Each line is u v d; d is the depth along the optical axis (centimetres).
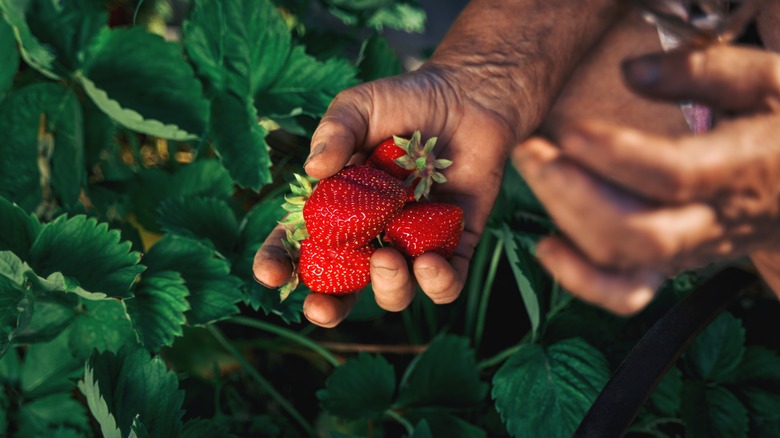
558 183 24
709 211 24
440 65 42
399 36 78
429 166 38
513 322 55
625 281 25
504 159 41
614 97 39
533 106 42
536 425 42
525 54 41
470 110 41
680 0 27
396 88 39
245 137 46
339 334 54
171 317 41
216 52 47
